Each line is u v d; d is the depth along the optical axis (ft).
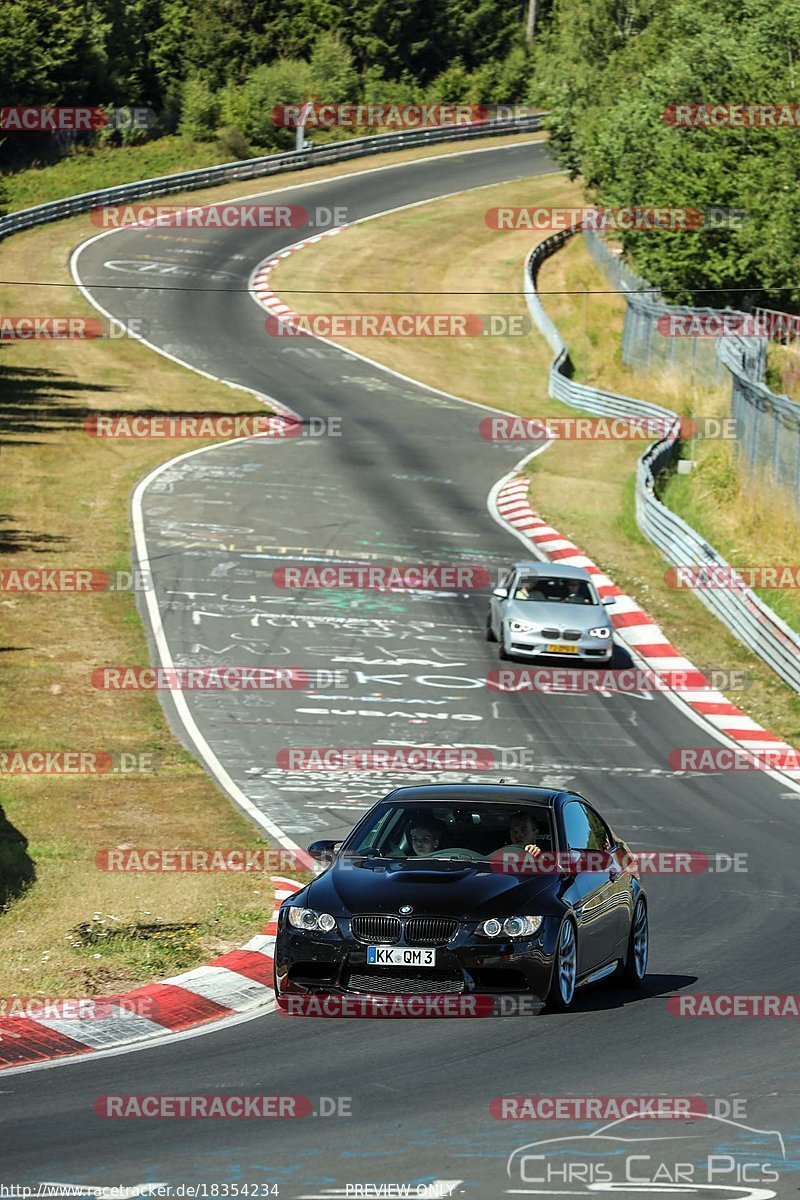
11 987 107.76
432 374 525.34
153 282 613.93
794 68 479.00
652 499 338.54
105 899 131.75
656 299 506.48
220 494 359.87
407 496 368.07
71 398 454.40
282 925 99.91
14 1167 69.26
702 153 483.10
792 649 249.14
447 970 95.81
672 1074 84.64
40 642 250.57
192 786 185.26
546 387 516.73
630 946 111.55
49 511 338.13
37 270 620.90
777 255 449.48
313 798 183.52
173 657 246.68
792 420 324.19
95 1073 87.20
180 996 105.81
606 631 253.03
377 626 269.44
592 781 197.06
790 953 122.62
